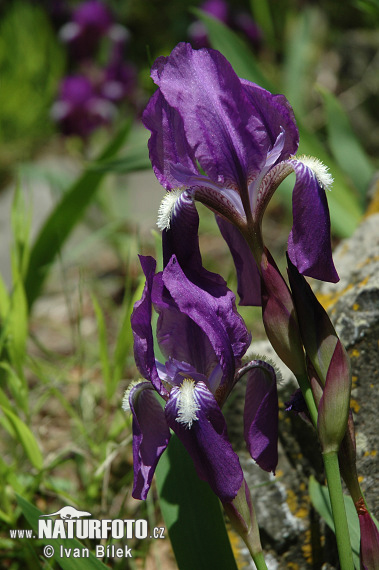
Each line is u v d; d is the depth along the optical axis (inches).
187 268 24.0
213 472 23.4
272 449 24.5
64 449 31.1
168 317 24.2
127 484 30.5
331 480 23.8
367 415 27.2
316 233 23.6
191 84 23.8
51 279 49.1
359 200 39.7
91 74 65.3
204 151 23.8
